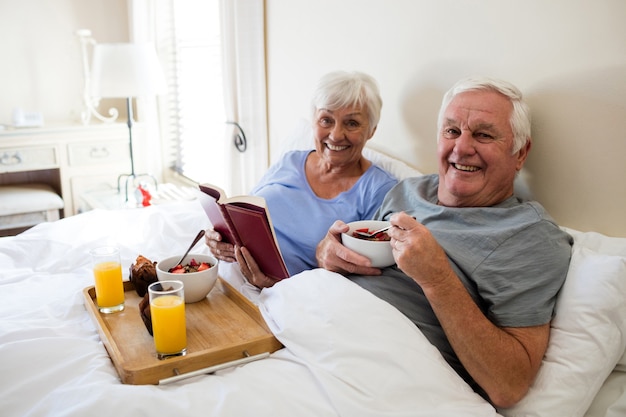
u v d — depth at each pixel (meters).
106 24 3.72
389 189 1.66
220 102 3.03
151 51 2.77
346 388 1.03
